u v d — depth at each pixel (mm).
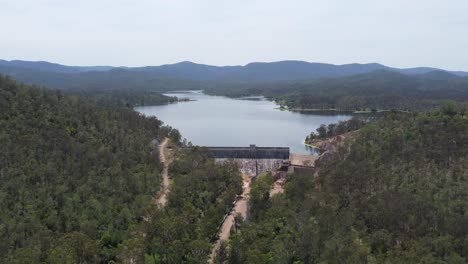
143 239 110000
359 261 89500
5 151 148875
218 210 134875
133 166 182125
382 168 148375
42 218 127625
